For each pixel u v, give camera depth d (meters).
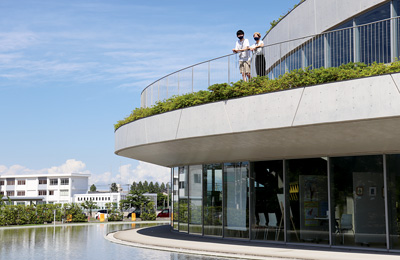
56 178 98.69
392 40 12.97
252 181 17.12
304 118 11.57
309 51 14.80
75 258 12.75
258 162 17.03
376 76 10.60
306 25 17.95
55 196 98.25
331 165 14.80
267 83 12.77
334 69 11.56
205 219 19.22
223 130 13.28
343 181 14.46
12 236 22.09
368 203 13.83
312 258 11.53
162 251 14.31
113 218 42.28
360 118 10.71
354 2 15.45
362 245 13.80
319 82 11.51
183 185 21.30
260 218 16.66
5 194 100.69
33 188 99.44
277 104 12.12
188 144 15.48
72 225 34.34
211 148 15.59
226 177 18.23
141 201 54.94
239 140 13.87
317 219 14.92
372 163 13.89
